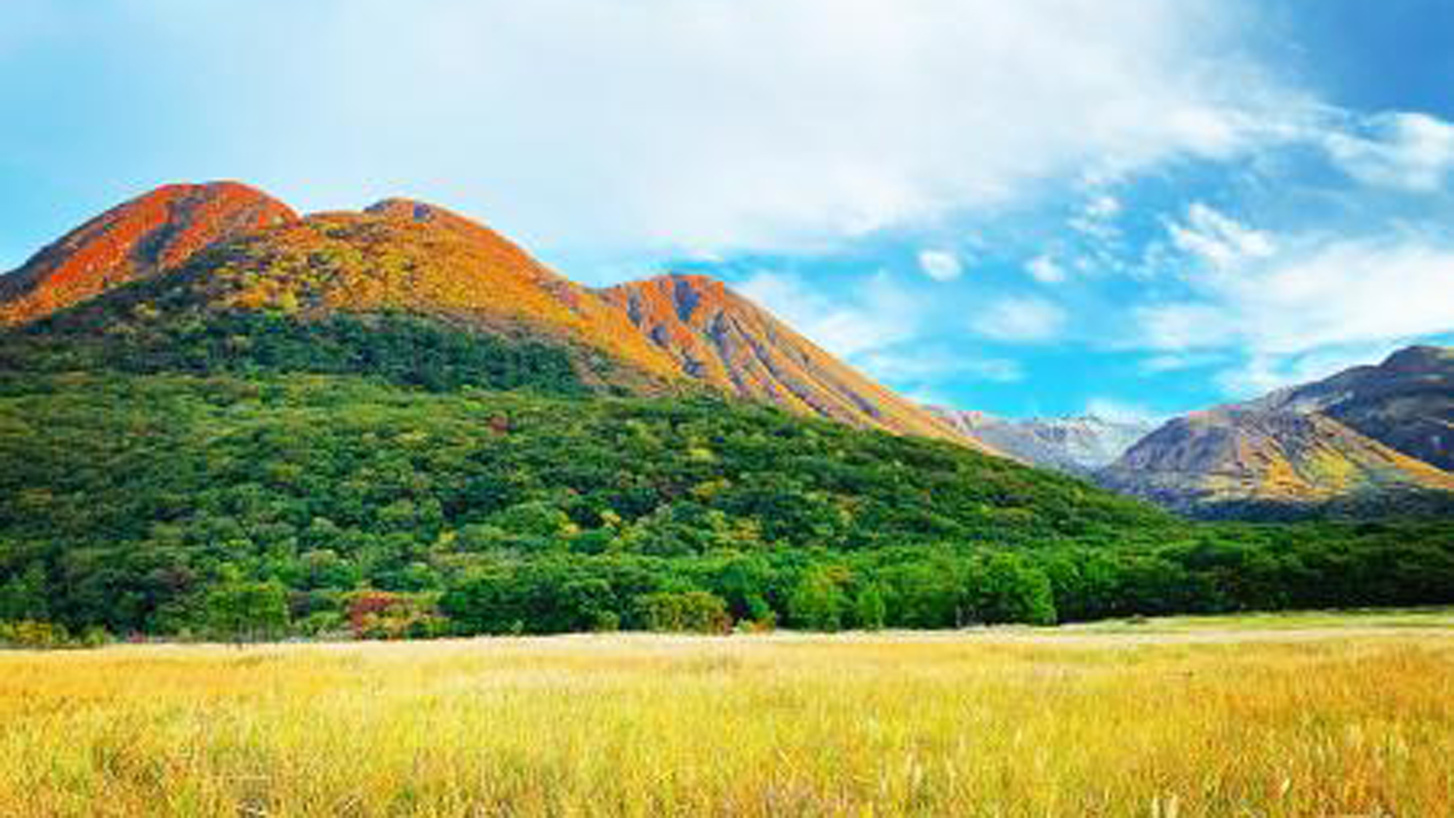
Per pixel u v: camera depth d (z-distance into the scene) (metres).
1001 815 5.09
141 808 5.46
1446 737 7.16
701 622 81.25
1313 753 6.52
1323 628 53.78
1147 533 149.50
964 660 21.17
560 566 95.50
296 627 83.44
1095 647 28.67
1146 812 5.22
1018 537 144.38
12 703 11.43
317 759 6.42
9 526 116.00
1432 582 85.44
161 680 15.20
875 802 5.29
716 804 5.44
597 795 5.59
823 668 17.20
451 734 7.76
